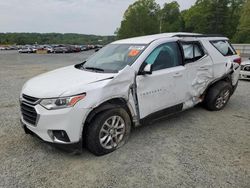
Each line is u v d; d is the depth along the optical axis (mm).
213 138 3803
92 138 3088
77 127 2932
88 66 4062
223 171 2867
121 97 3293
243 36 45875
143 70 3496
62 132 2920
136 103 3490
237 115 4906
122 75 3295
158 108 3828
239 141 3693
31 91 3127
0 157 3215
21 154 3295
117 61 3758
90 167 2971
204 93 4852
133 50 3801
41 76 3754
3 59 25281
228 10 56531
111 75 3260
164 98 3881
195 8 62531
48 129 2932
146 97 3600
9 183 2658
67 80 3234
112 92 3164
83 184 2641
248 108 5410
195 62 4414
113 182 2672
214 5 55938
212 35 5137
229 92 5297
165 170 2896
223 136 3881
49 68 15070
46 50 47344
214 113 5023
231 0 57938
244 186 2588
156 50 3816
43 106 2918
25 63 19422
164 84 3820
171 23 81000
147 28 74188
